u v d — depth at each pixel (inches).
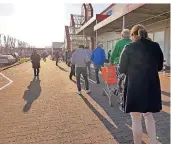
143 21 719.1
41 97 307.0
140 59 124.5
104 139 157.2
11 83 466.9
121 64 129.2
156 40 782.5
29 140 157.1
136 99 124.0
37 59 612.7
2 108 247.1
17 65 1261.1
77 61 320.2
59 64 1272.1
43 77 581.3
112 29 935.0
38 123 193.9
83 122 195.3
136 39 131.9
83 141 153.7
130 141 153.1
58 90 364.8
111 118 206.2
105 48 1295.5
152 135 132.0
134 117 133.3
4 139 159.6
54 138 160.1
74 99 291.1
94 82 462.3
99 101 277.1
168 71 605.0
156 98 126.0
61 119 204.5
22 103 271.1
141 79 123.8
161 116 209.2
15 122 197.5
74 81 484.7
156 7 513.0
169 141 151.4
